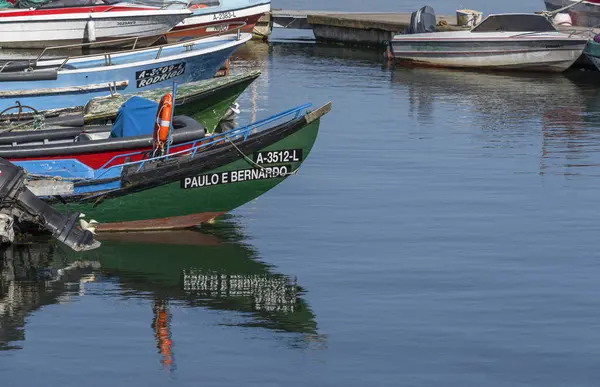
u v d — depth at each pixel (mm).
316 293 14461
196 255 16234
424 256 16109
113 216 17312
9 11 39406
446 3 58812
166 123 17391
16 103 23891
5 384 11523
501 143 24609
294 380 11672
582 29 38938
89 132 19469
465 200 19438
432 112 28828
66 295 14406
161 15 39812
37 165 17188
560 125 26953
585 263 15805
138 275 15281
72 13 39375
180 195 17141
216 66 27625
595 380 11719
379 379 11703
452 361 12172
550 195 19812
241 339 12844
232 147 16828
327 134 25516
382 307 13898
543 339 12828
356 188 20281
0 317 13516
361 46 45906
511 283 14875
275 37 49125
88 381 11625
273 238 17078
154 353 12391
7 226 15797
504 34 37625
